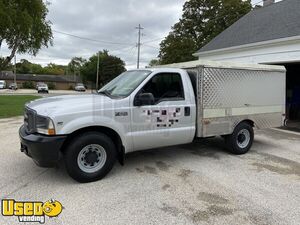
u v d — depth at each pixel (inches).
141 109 182.1
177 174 185.9
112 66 2598.4
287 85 589.6
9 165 197.2
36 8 690.2
